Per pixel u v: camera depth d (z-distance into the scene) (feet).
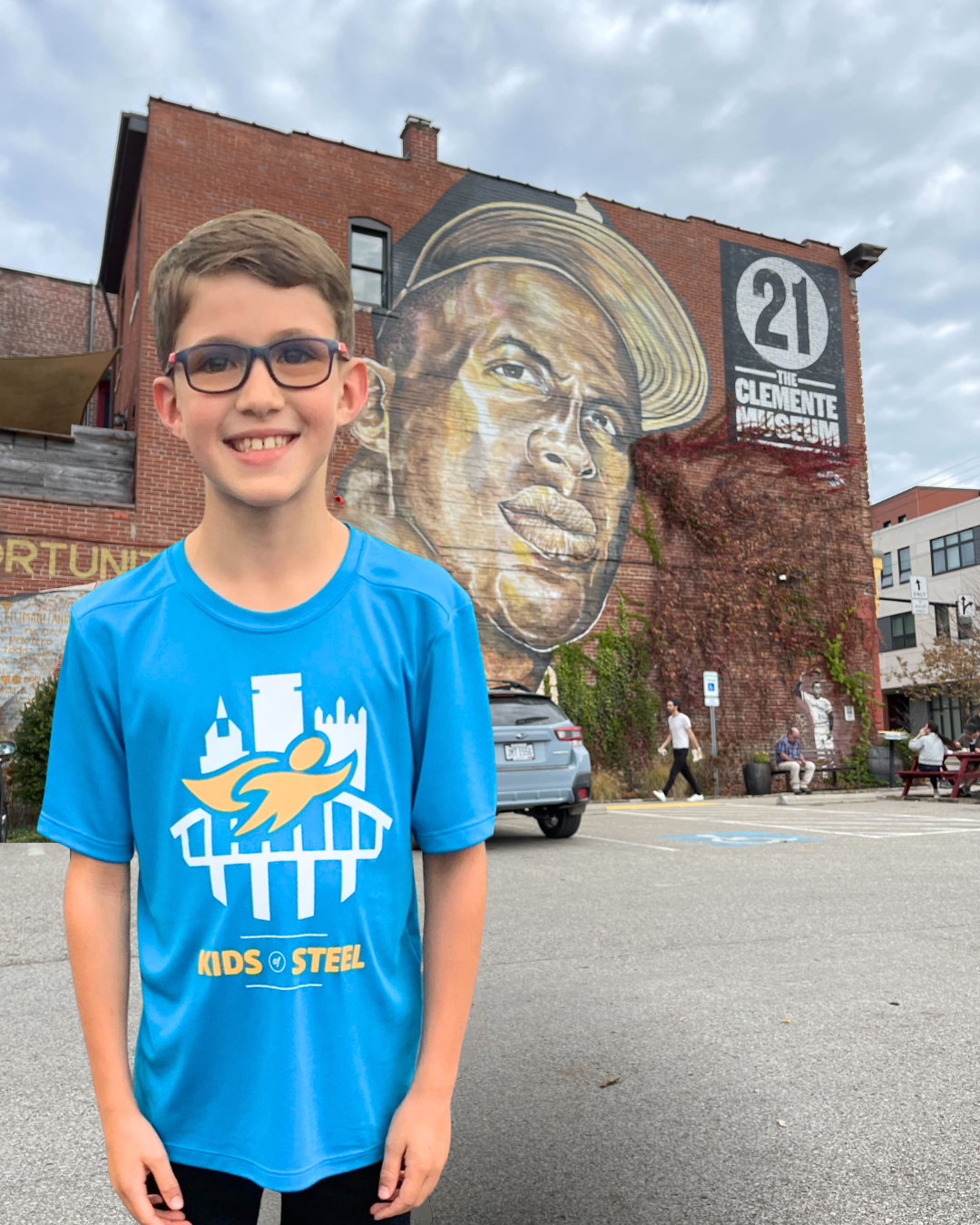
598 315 55.42
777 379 60.64
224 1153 3.13
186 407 3.25
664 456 55.98
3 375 39.86
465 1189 7.26
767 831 30.94
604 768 51.13
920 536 145.89
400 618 3.43
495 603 49.98
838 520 60.90
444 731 3.44
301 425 3.24
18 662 39.50
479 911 3.45
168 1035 3.18
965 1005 11.54
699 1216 6.78
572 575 52.26
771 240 62.13
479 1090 9.20
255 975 3.16
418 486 48.93
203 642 3.27
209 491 3.33
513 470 51.44
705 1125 8.30
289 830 3.19
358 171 49.73
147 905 3.33
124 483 43.29
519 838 29.12
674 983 12.66
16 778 33.65
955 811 40.09
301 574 3.35
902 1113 8.43
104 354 38.42
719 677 55.52
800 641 58.29
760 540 58.18
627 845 26.89
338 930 3.19
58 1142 8.09
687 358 57.93
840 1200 6.95
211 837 3.19
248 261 3.16
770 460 59.47
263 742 3.22
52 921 16.62
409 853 3.48
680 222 59.16
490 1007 11.68
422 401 49.62
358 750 3.28
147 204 44.52
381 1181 3.14
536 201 54.49
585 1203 7.00
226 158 46.55
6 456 41.34
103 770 3.34
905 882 20.18
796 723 57.36
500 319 52.39
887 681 149.69
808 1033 10.64
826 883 20.12
